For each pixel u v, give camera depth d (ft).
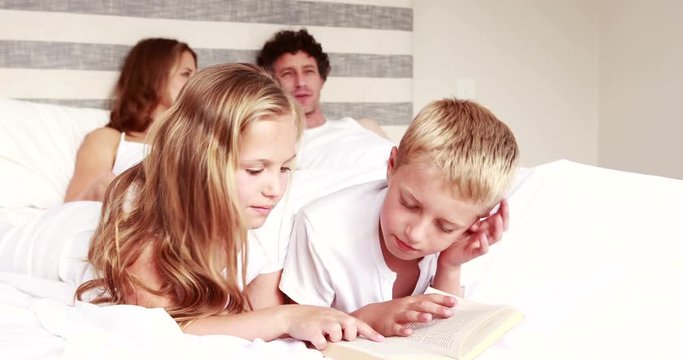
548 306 3.18
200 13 6.64
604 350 2.71
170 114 2.97
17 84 6.03
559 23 8.82
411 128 2.99
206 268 2.88
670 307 3.09
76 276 3.36
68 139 5.82
